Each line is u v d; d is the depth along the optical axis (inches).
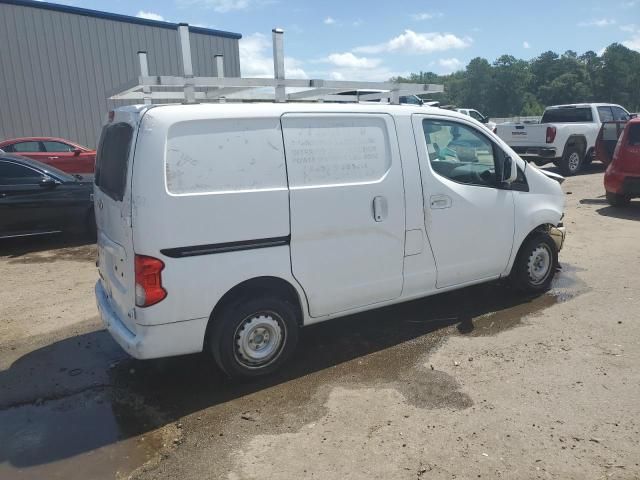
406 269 173.8
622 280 231.9
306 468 114.7
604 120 598.5
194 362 167.9
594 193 460.8
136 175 129.1
